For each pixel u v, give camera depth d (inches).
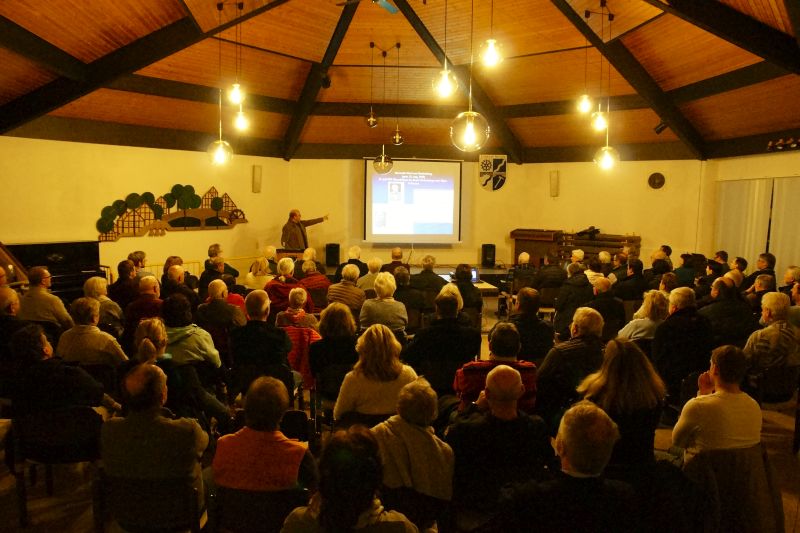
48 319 179.9
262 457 81.8
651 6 261.3
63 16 238.7
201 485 99.6
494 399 90.2
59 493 137.2
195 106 364.5
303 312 175.3
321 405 146.0
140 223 361.7
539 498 69.1
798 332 168.9
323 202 454.6
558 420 115.1
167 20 264.2
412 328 220.4
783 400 161.9
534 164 458.3
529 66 354.9
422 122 424.8
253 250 429.1
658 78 334.6
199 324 172.6
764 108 328.5
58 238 324.2
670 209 411.2
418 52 339.3
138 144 357.7
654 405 94.3
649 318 177.0
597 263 273.9
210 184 398.9
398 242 459.5
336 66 359.6
